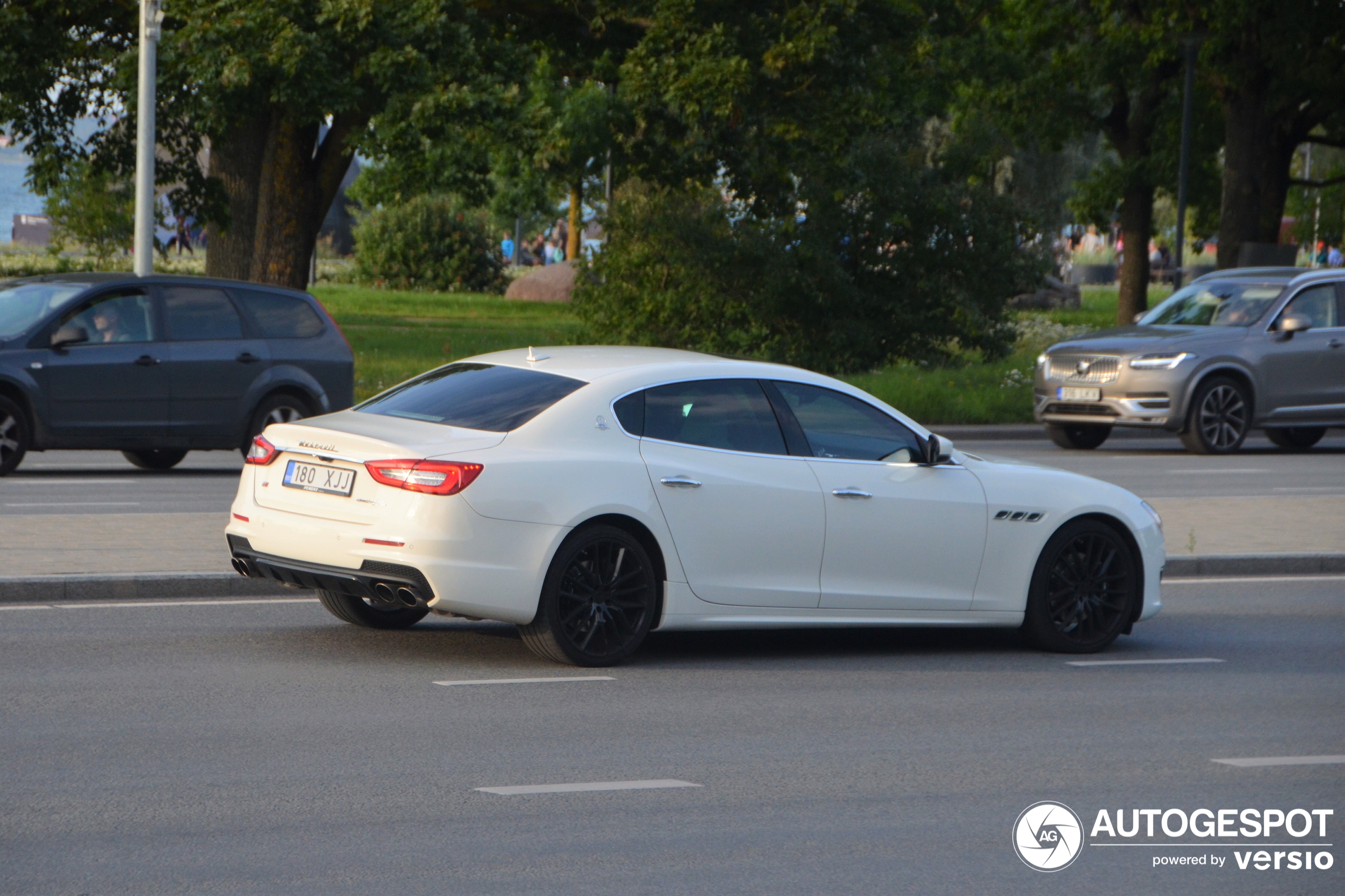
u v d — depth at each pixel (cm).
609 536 1267
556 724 1095
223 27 3747
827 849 834
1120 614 1447
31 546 1678
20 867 770
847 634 1505
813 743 1066
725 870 793
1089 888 791
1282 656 1430
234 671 1237
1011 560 1411
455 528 1209
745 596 1311
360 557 1224
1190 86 5053
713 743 1057
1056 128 6469
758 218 4962
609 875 780
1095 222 6812
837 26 4384
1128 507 1465
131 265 6341
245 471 1332
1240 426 3325
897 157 4953
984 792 955
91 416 2406
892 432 1395
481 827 855
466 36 3972
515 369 1341
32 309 2434
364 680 1215
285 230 4416
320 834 834
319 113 3819
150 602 1516
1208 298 3475
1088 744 1085
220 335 2527
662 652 1377
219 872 770
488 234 9550
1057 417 3384
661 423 1304
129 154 4600
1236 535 2041
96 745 1006
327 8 3778
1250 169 5562
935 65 5681
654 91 4288
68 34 4338
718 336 5044
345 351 2644
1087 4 6206
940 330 4975
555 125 4225
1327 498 2445
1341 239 8519
